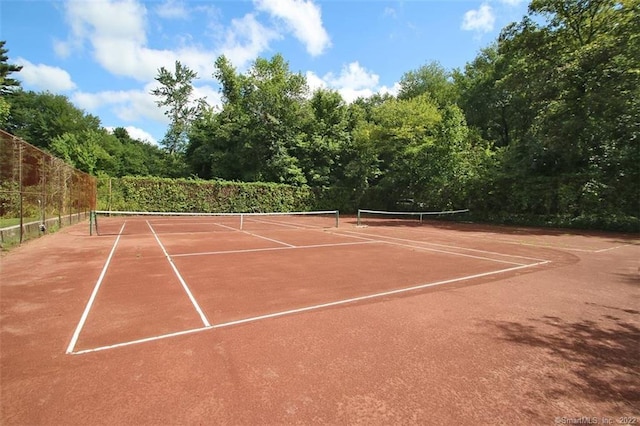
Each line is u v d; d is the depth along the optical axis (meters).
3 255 9.39
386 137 31.92
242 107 36.91
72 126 49.84
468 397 2.96
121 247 10.97
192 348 3.84
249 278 7.05
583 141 20.03
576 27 21.12
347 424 2.58
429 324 4.62
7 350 3.77
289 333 4.28
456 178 27.22
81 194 20.34
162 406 2.78
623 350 3.91
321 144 35.81
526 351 3.86
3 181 11.01
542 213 21.86
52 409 2.73
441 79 47.22
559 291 6.29
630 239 14.77
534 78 21.59
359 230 17.94
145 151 60.56
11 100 47.72
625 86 17.44
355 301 5.58
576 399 2.95
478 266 8.49
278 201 31.66
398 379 3.24
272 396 2.93
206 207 28.83
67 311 5.02
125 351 3.75
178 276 7.18
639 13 17.31
